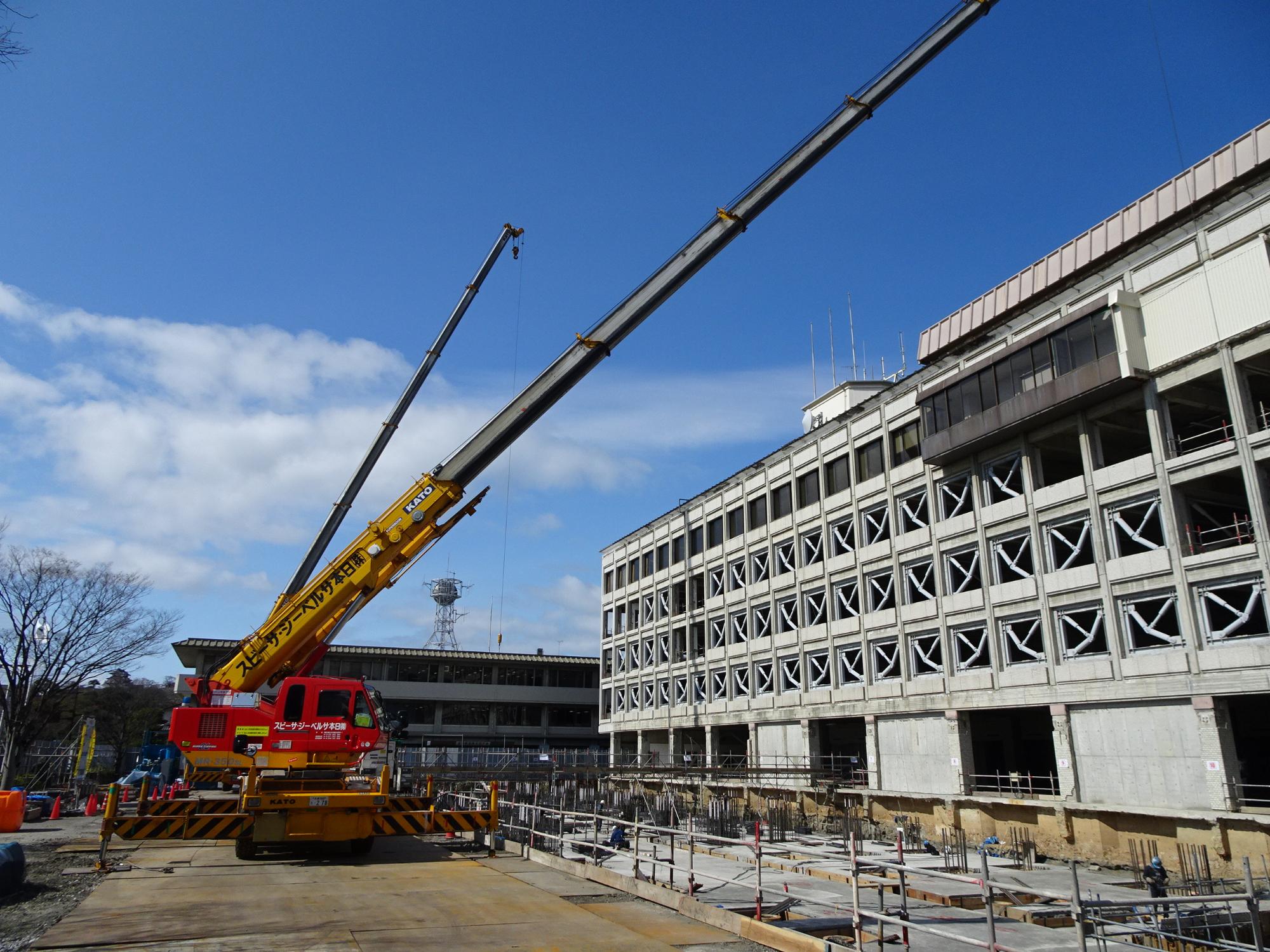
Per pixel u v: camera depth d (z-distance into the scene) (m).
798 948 10.17
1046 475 35.19
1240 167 24.42
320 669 75.06
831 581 41.12
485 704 78.38
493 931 11.09
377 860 18.41
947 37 22.06
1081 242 29.47
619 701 64.94
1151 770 25.52
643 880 15.59
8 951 9.87
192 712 20.72
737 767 48.09
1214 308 25.03
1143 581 26.30
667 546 59.69
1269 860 21.86
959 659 33.38
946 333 35.31
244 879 15.55
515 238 29.20
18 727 43.50
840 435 41.66
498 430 23.83
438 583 100.94
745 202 23.02
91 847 20.72
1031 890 9.10
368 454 27.12
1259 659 23.03
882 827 34.62
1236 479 27.19
